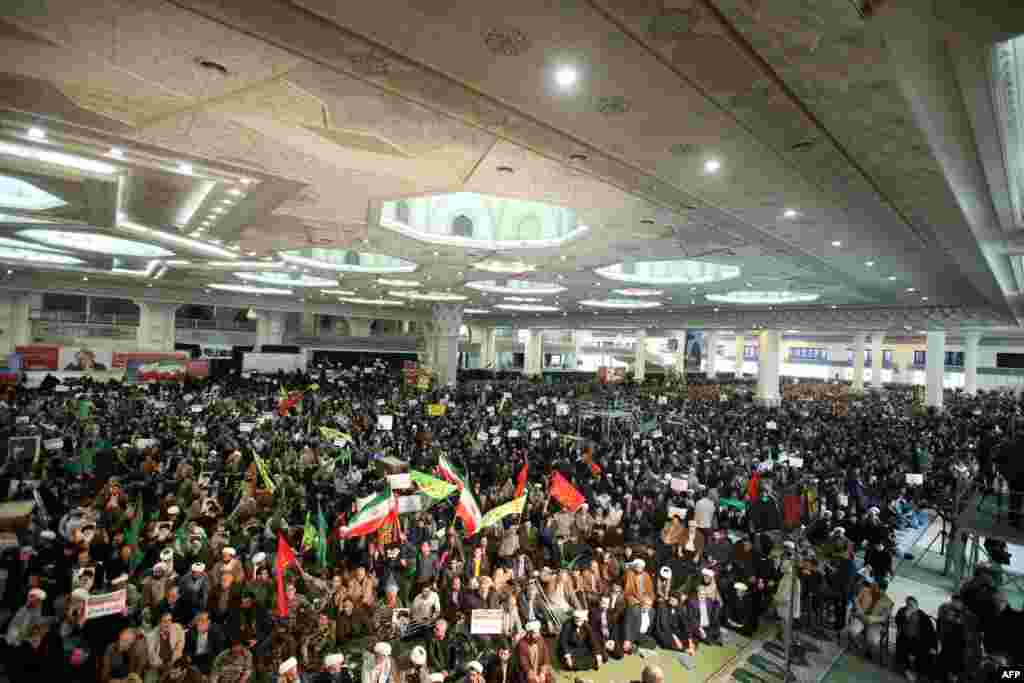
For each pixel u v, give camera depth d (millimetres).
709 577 10219
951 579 13086
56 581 8852
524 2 5113
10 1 5539
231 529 12055
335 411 25875
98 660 7406
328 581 9969
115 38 6195
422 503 12906
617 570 10930
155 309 42656
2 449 14930
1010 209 10008
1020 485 11219
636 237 16641
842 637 10391
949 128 6977
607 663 9180
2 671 6949
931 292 23484
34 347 30750
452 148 9680
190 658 7340
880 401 47812
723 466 18094
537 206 19906
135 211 16250
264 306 46219
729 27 5355
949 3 4410
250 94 7625
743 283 25344
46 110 8602
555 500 14836
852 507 15477
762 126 7660
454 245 19984
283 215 15758
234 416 22844
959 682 8641
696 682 8719
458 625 8773
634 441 21703
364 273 29031
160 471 14992
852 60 5727
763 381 41344
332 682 7352
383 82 6855
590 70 6375
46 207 16391
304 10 5336
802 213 11930
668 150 8773
